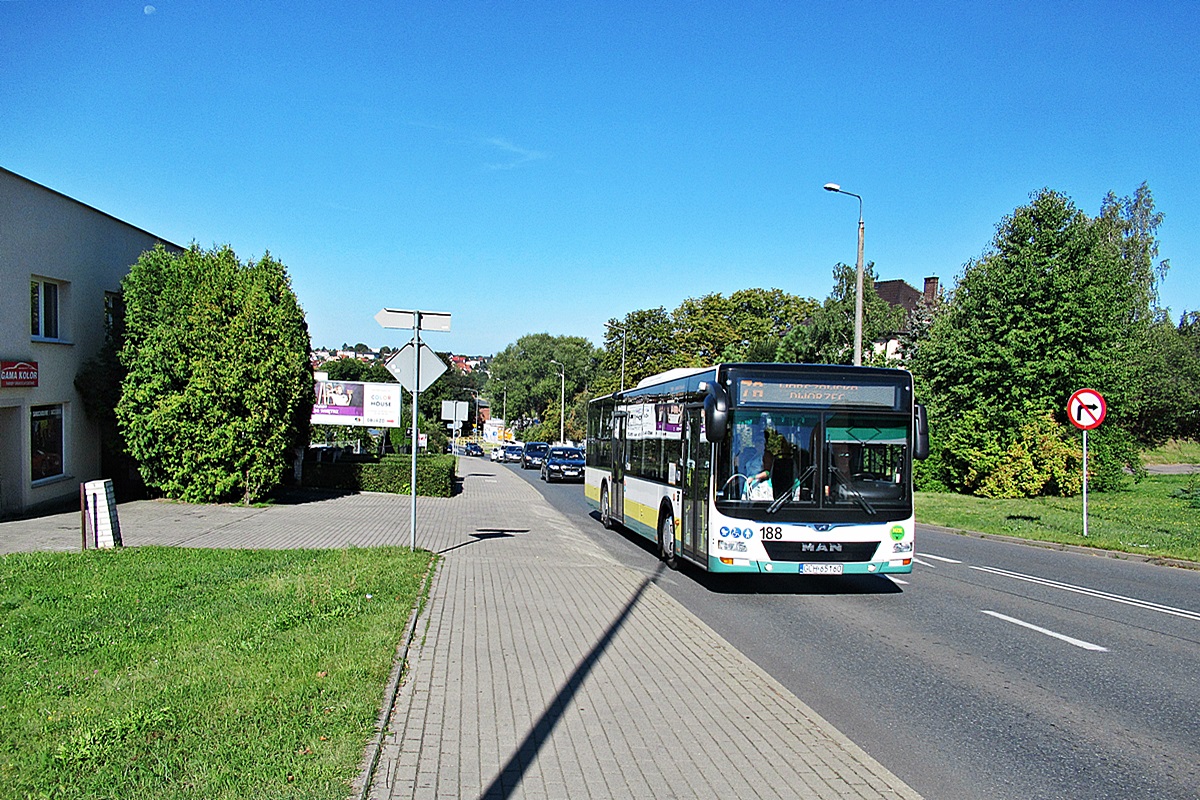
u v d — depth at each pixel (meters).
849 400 10.63
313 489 26.19
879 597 10.94
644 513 15.15
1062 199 28.92
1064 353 27.72
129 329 20.14
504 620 8.68
